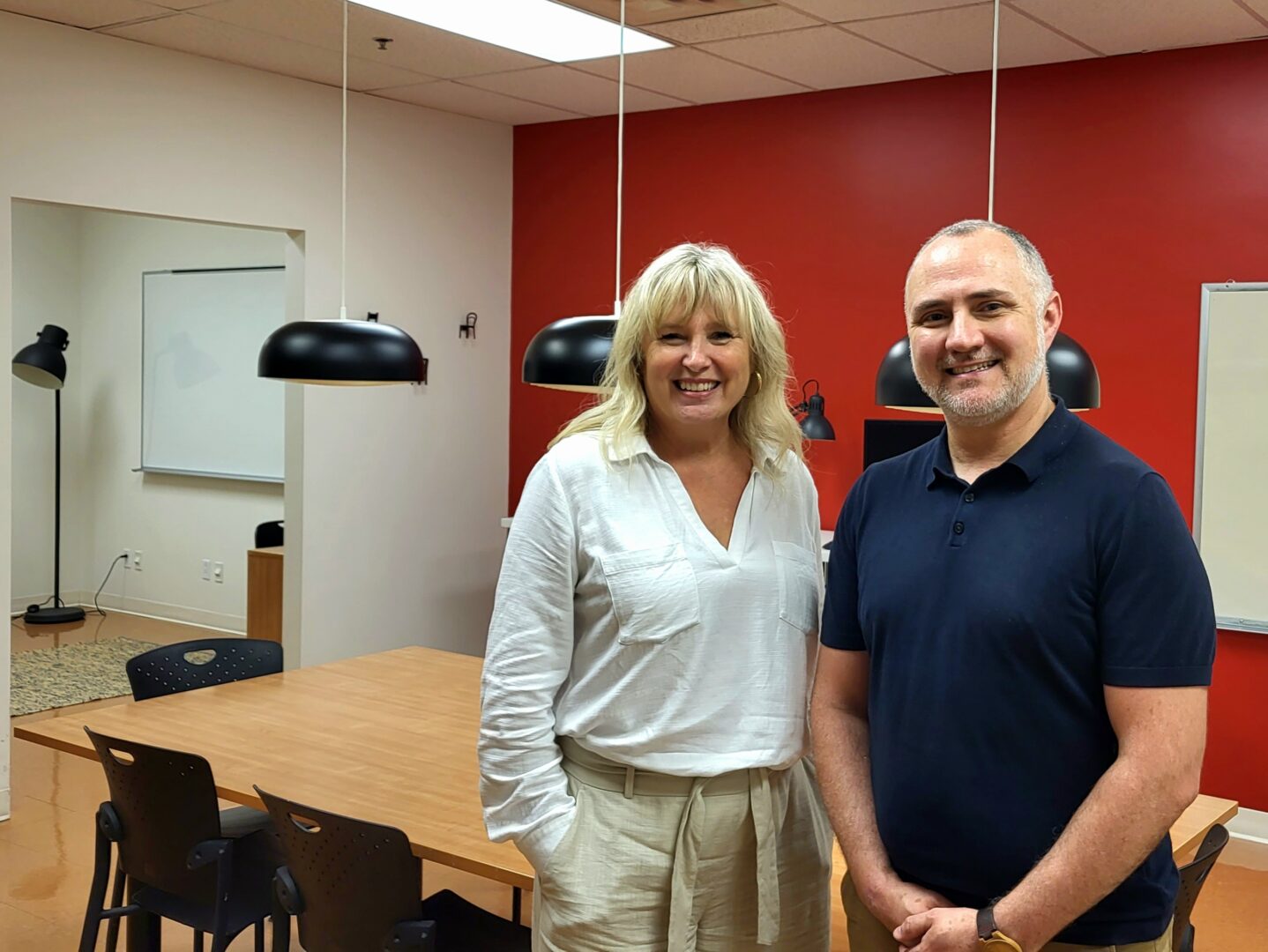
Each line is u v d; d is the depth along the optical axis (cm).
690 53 491
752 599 195
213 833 279
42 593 866
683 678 190
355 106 576
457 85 559
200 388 812
